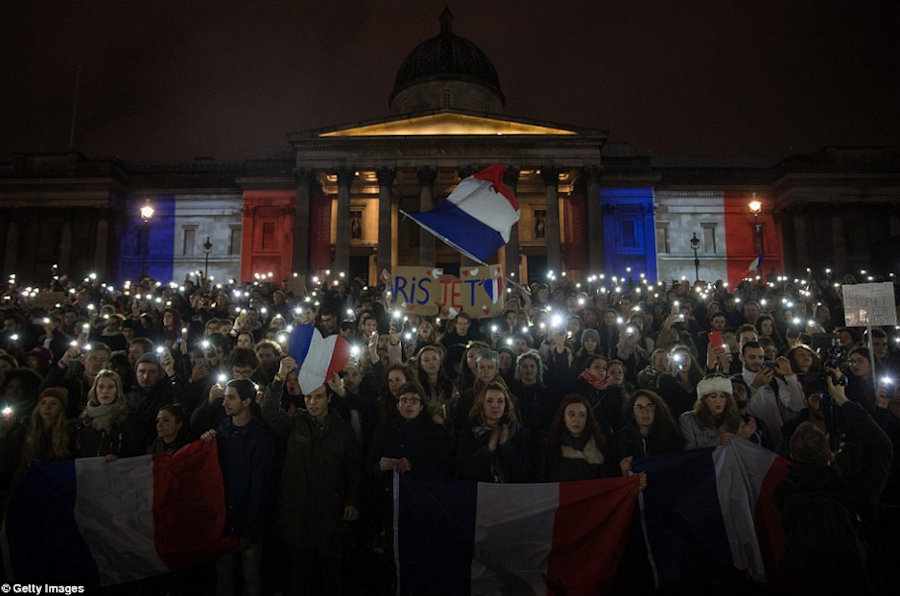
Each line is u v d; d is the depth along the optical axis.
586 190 49.41
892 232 55.72
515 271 46.44
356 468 7.46
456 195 11.58
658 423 7.75
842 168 55.84
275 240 55.34
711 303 18.25
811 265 54.91
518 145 48.72
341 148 48.72
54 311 15.77
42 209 54.97
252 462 7.45
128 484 7.42
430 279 13.00
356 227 54.44
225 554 7.41
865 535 6.78
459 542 7.08
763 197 58.91
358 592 7.80
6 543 7.09
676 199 59.03
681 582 7.23
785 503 5.99
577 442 7.43
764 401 8.94
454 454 7.70
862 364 9.12
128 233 57.91
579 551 7.01
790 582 6.96
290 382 8.38
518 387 9.79
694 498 7.20
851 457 6.77
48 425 7.72
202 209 58.38
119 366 9.98
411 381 8.13
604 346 14.70
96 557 7.23
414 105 61.72
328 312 14.48
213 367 10.02
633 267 54.38
